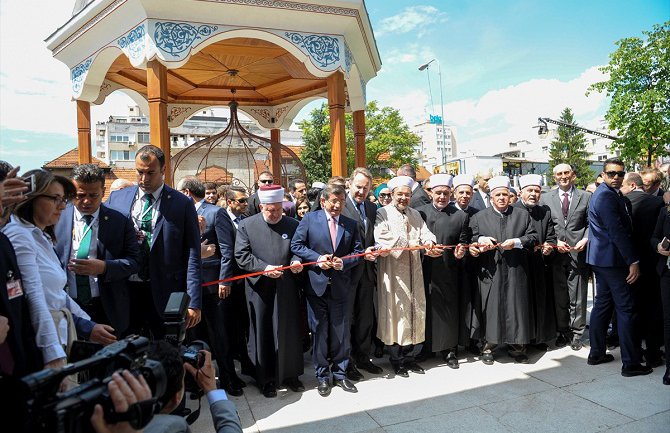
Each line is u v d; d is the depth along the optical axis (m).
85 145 9.23
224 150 12.87
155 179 3.46
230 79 11.63
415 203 6.04
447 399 3.99
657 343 4.69
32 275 2.33
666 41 17.08
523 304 4.76
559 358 5.00
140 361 1.37
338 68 8.14
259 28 7.52
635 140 18.17
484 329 4.93
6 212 2.41
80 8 8.23
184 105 12.71
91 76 8.67
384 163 31.33
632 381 4.23
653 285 4.72
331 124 8.33
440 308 4.77
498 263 4.82
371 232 4.92
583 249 5.22
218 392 1.79
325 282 4.26
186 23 7.09
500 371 4.65
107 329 2.70
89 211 3.23
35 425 1.09
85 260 2.91
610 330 5.58
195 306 3.39
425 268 4.86
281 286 4.37
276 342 4.27
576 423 3.47
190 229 3.53
